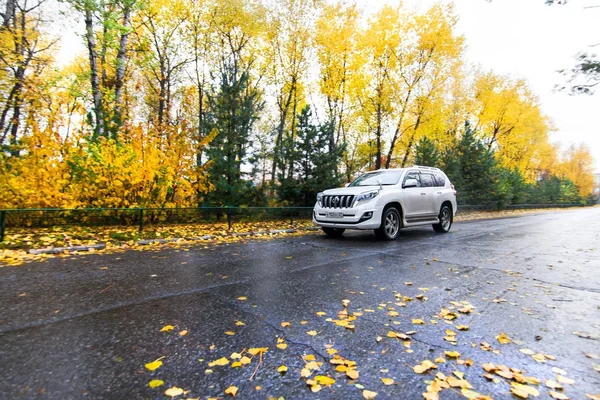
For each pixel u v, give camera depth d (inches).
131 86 719.1
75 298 142.3
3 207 300.5
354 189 327.3
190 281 171.8
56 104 327.6
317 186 489.4
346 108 758.5
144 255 240.4
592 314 128.3
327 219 331.0
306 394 75.6
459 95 967.0
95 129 394.6
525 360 92.6
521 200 1194.0
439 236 366.3
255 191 460.1
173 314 125.0
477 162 925.8
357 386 78.9
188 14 684.7
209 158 430.9
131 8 479.5
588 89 344.2
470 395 75.5
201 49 742.5
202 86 762.2
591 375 84.6
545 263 222.1
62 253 241.6
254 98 492.4
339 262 221.9
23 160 314.5
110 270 193.6
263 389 77.3
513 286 166.7
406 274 189.9
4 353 92.4
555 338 106.9
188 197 409.7
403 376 83.7
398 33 740.7
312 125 498.0
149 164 352.5
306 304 137.9
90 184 337.7
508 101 1166.3
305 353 95.3
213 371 85.0
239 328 112.6
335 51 698.8
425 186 378.6
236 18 692.7
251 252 257.4
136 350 95.7
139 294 149.0
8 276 177.5
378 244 303.0
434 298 146.9
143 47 607.5
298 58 695.7
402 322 119.3
